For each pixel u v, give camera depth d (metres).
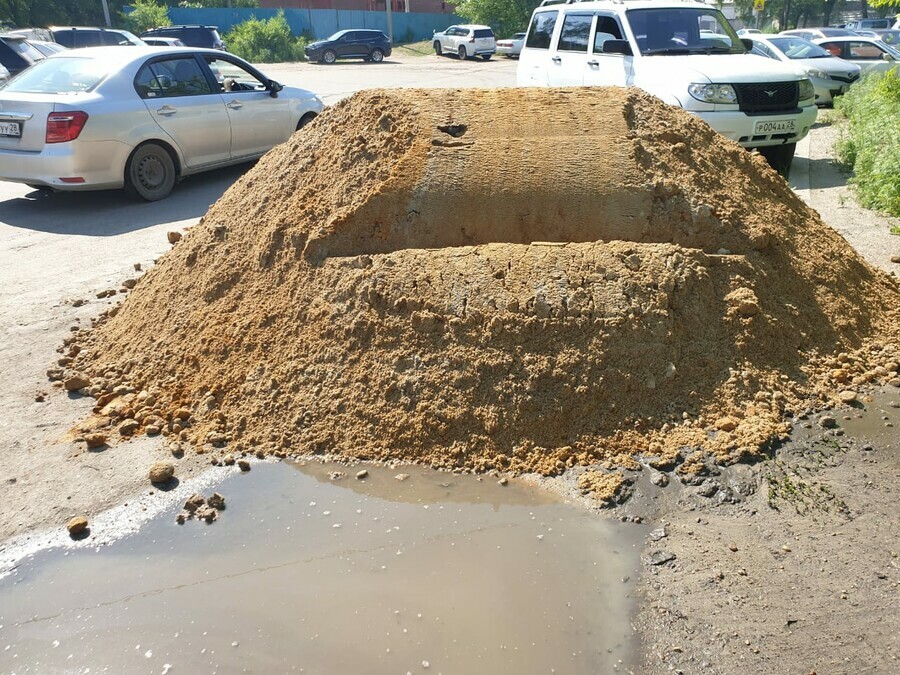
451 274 3.85
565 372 3.54
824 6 53.00
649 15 8.90
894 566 2.68
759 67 8.16
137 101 8.37
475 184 4.16
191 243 4.82
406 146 4.36
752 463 3.29
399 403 3.57
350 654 2.44
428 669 2.38
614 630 2.49
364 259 4.04
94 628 2.60
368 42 31.92
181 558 2.91
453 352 3.64
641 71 8.42
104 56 8.61
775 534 2.88
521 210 4.11
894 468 3.23
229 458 3.47
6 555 2.96
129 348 4.45
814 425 3.55
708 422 3.51
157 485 3.35
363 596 2.68
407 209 4.16
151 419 3.80
